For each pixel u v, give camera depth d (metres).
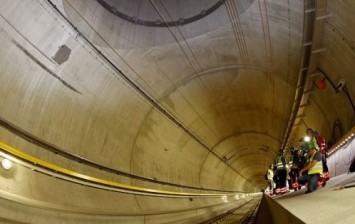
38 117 8.07
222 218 17.73
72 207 7.34
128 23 9.33
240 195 33.56
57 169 7.48
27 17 7.12
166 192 13.10
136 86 11.05
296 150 10.06
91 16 8.40
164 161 14.88
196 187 19.03
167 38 10.21
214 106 15.12
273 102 14.72
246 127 18.94
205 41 10.69
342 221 2.63
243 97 14.85
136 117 11.89
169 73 11.76
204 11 9.70
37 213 6.36
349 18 7.44
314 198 5.74
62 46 8.16
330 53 9.33
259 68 12.30
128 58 10.07
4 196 5.66
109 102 10.36
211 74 12.77
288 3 8.45
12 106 7.36
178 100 13.36
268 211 13.20
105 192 9.51
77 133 9.41
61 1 7.48
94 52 9.01
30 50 7.50
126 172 11.81
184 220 13.75
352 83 9.16
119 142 11.41
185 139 15.76
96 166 9.96
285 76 11.95
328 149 13.45
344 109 10.55
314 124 14.41
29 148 7.64
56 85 8.38
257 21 9.74
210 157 20.19
